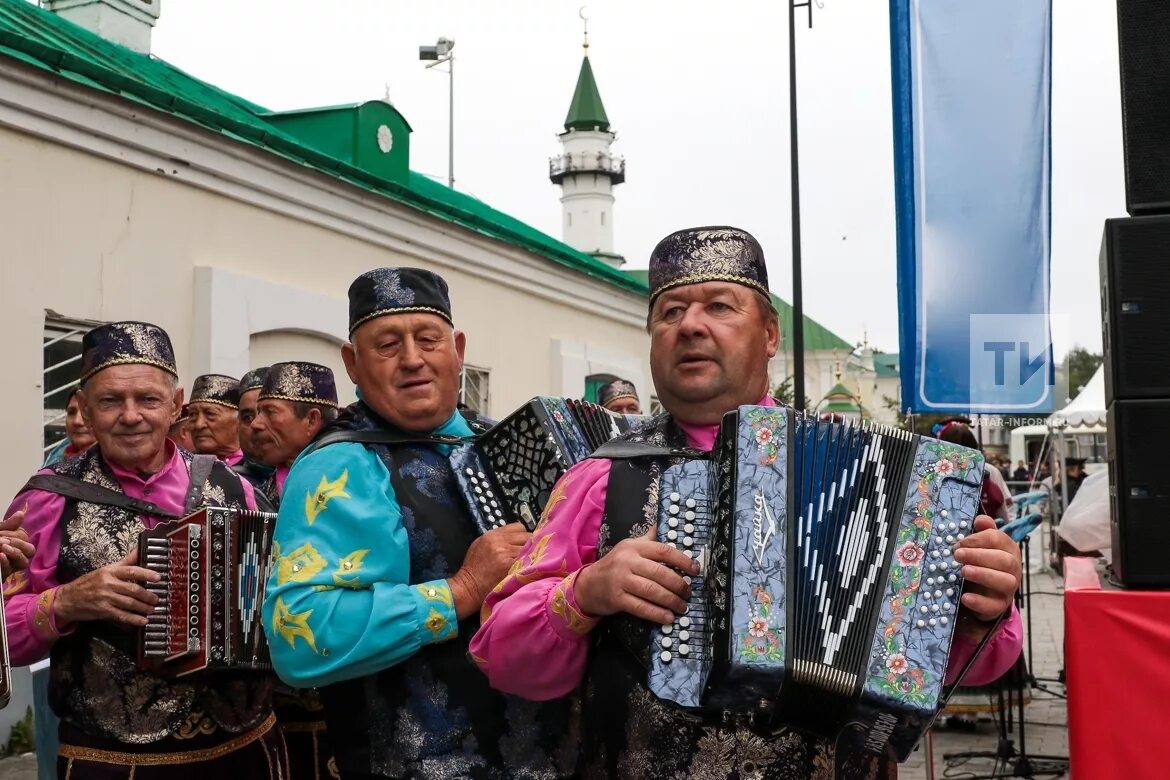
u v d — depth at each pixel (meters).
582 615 2.35
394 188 10.23
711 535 2.30
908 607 2.25
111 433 3.83
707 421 2.59
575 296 13.98
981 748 7.10
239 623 3.56
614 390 8.18
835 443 2.31
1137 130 3.84
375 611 2.82
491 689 3.00
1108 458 4.04
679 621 2.27
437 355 3.21
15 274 6.82
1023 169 5.43
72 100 7.09
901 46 5.52
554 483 3.05
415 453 3.18
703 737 2.34
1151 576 3.66
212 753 3.62
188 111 7.89
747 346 2.57
